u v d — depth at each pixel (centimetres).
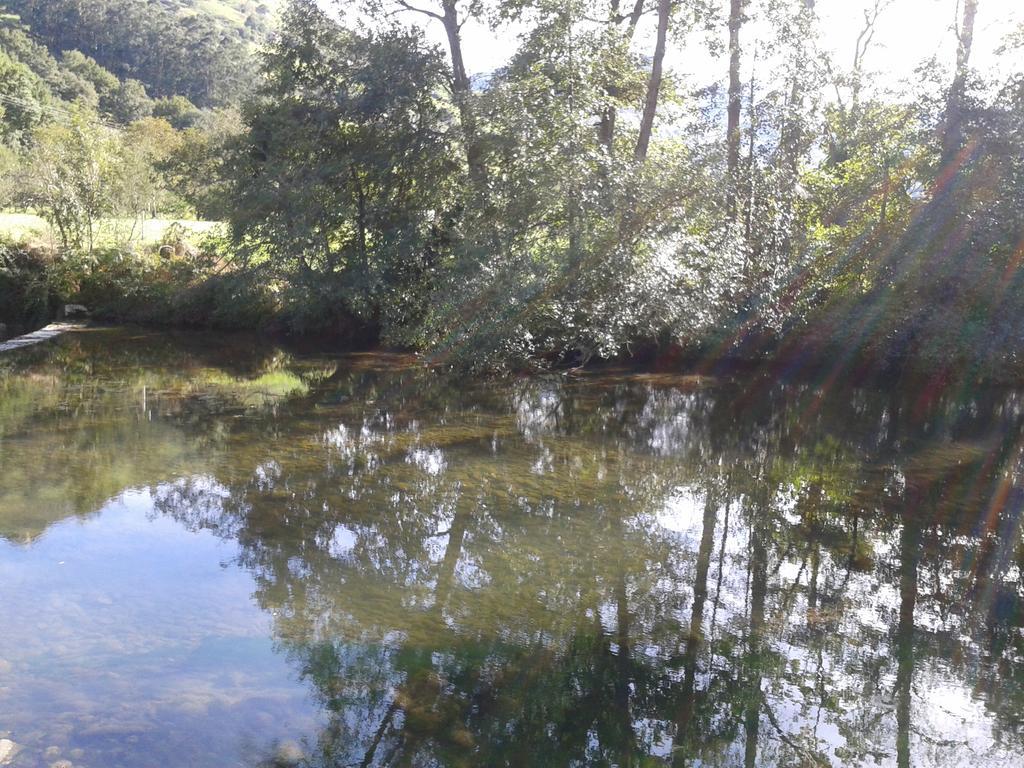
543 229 1595
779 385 1573
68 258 2369
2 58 7138
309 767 367
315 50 2011
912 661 494
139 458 922
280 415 1202
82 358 1744
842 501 831
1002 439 1141
